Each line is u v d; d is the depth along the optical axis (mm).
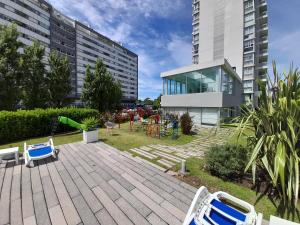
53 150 5016
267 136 2746
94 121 7426
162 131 9961
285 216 2498
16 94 13578
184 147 6754
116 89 21578
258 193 3111
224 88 14047
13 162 4648
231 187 3359
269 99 3053
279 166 2275
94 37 58562
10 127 7762
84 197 2975
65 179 3660
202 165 4555
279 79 3059
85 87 17859
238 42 28844
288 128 2650
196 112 14383
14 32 13922
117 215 2510
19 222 2350
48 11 40938
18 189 3234
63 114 10078
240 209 2686
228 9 29609
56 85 17688
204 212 2066
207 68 13391
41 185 3395
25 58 14953
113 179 3678
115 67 70812
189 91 15250
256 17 28203
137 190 3227
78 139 7863
